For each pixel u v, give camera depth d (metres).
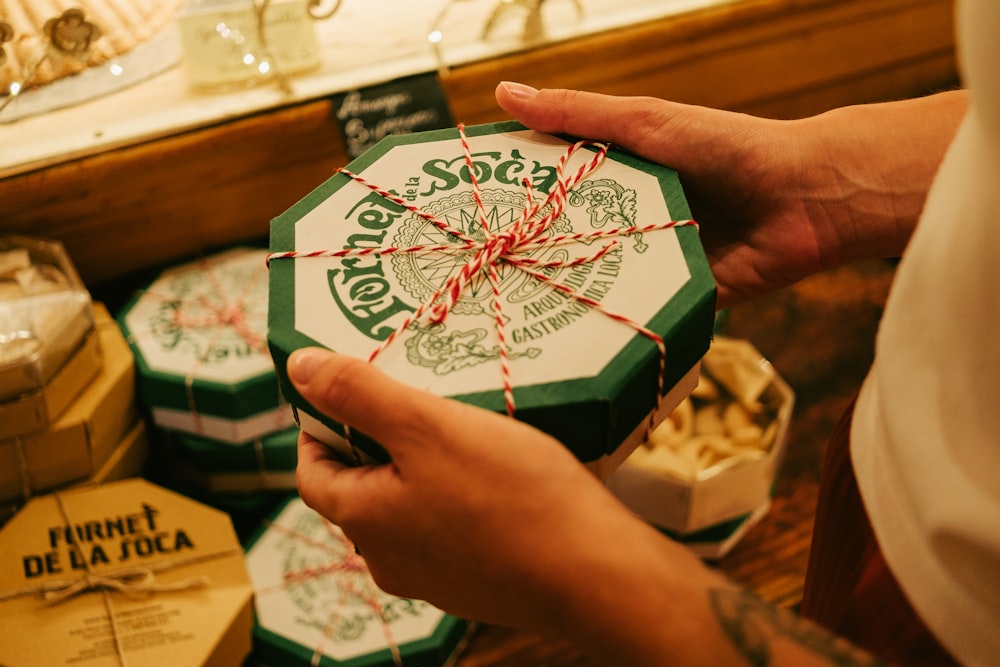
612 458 0.65
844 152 0.85
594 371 0.61
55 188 1.30
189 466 1.40
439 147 0.81
